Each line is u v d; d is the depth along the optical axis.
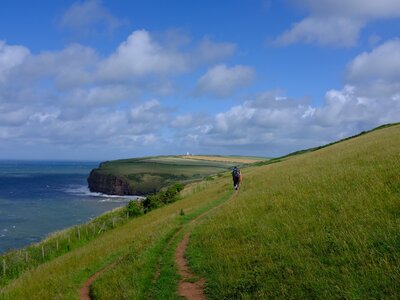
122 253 23.22
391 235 12.94
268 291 12.18
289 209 20.69
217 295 13.06
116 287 15.88
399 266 10.93
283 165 56.84
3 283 31.48
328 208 18.52
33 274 27.06
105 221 52.00
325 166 34.38
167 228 26.73
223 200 37.19
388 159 26.17
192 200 46.78
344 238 13.99
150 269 17.34
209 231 21.30
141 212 55.78
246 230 19.12
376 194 18.16
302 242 15.21
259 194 28.66
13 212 112.19
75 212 113.75
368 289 10.47
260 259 14.77
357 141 58.75
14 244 69.69
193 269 16.25
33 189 197.25
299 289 11.53
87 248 33.25
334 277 11.52
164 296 13.89
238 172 42.81
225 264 15.48
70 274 21.09
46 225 90.12
